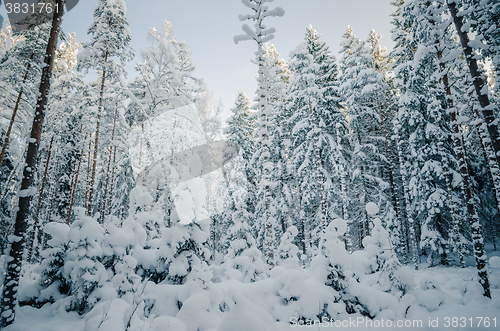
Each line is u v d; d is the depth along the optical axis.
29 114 12.19
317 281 5.70
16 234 5.45
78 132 18.34
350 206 18.84
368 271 7.46
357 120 18.36
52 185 18.64
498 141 7.38
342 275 5.74
